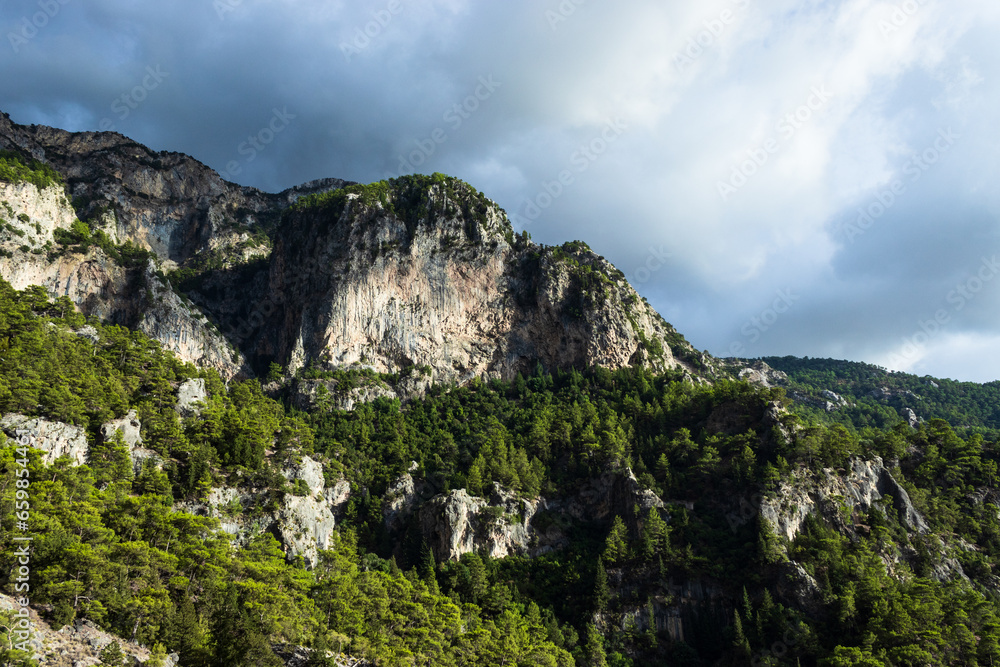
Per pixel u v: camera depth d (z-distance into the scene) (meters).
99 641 96.19
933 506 196.00
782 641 153.00
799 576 162.50
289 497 160.75
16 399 135.38
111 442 139.50
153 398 171.00
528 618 163.25
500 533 188.00
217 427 170.75
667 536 178.38
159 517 124.56
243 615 110.69
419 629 134.75
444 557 183.12
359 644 122.25
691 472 199.88
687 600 168.75
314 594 133.12
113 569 105.44
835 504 184.62
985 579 178.00
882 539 178.50
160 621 103.12
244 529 149.25
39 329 180.75
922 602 156.50
